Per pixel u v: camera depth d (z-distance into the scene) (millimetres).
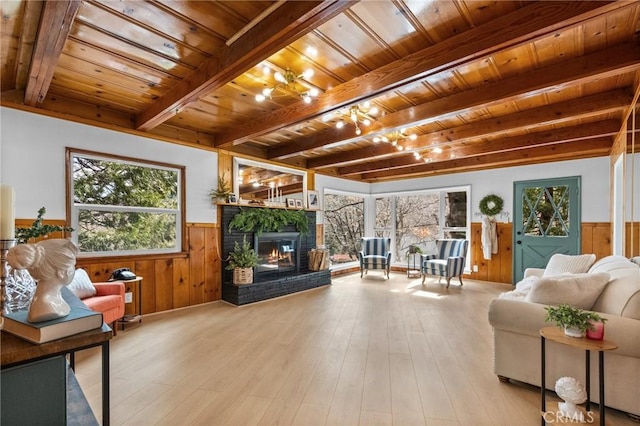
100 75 2699
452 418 1823
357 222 7660
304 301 4523
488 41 1967
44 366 846
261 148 5211
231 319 3654
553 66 2469
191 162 4285
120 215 3662
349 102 2779
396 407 1929
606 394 1866
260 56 2088
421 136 4406
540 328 2029
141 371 2367
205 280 4387
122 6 1837
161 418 1812
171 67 2559
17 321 900
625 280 1989
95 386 2152
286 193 5703
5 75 2664
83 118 3314
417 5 1835
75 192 3316
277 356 2641
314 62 2449
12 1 1721
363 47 2252
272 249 5355
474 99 2861
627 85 2879
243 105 3367
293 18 1751
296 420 1803
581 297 2043
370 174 7395
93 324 966
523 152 5211
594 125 3926
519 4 1836
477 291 5176
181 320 3609
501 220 5855
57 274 944
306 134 4449
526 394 2070
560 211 5289
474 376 2309
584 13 1647
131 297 3625
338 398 2023
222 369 2404
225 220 4621
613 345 1622
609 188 4871
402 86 2473
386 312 3957
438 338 3061
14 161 2900
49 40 1927
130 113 3637
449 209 6652
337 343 2932
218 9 1880
